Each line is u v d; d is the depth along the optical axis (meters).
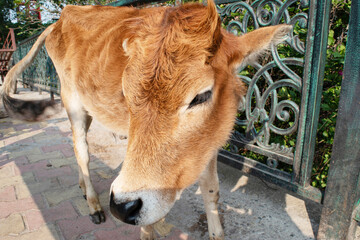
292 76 0.80
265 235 0.81
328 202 0.71
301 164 0.79
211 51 0.49
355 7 0.60
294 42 0.78
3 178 1.15
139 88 0.47
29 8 3.25
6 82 1.09
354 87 0.62
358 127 0.62
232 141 1.02
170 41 0.49
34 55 1.14
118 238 0.80
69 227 0.85
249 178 1.13
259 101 0.93
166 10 0.58
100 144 1.55
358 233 0.79
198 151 0.54
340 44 0.96
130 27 0.64
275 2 0.83
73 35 0.98
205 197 0.76
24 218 0.88
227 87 0.60
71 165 1.28
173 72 0.47
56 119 2.09
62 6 3.20
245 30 0.94
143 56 0.49
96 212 0.89
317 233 0.77
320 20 0.69
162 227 0.85
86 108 0.95
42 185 1.09
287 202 0.96
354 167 0.64
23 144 1.55
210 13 0.49
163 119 0.47
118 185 0.47
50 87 2.54
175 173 0.50
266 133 0.92
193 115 0.49
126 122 0.83
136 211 0.46
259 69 0.90
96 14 0.97
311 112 0.74
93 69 0.85
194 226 0.86
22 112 1.17
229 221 0.87
